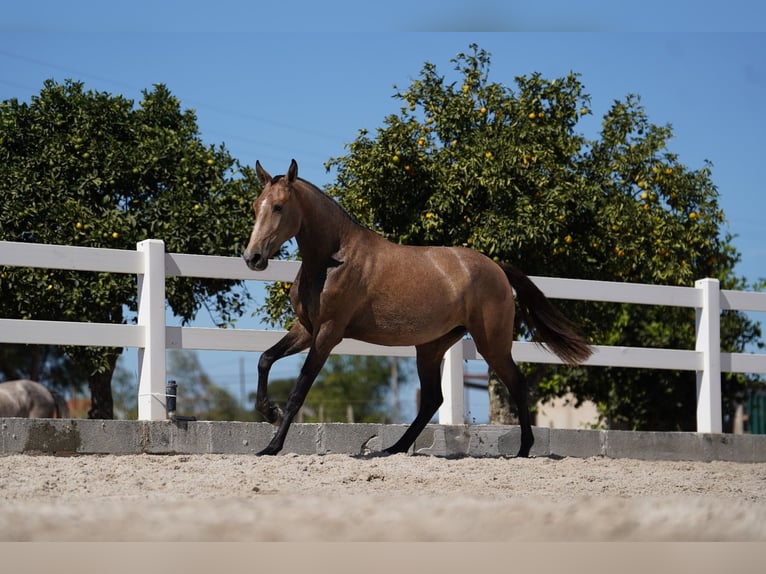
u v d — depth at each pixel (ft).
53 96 49.29
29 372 115.03
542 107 50.47
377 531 19.24
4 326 29.19
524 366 54.85
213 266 32.63
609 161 51.47
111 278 46.21
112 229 46.37
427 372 31.89
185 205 47.83
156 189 49.60
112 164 48.03
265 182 28.19
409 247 30.50
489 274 31.01
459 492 24.13
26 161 47.65
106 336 30.60
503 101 50.14
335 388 185.26
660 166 50.44
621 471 30.14
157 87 52.01
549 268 49.83
